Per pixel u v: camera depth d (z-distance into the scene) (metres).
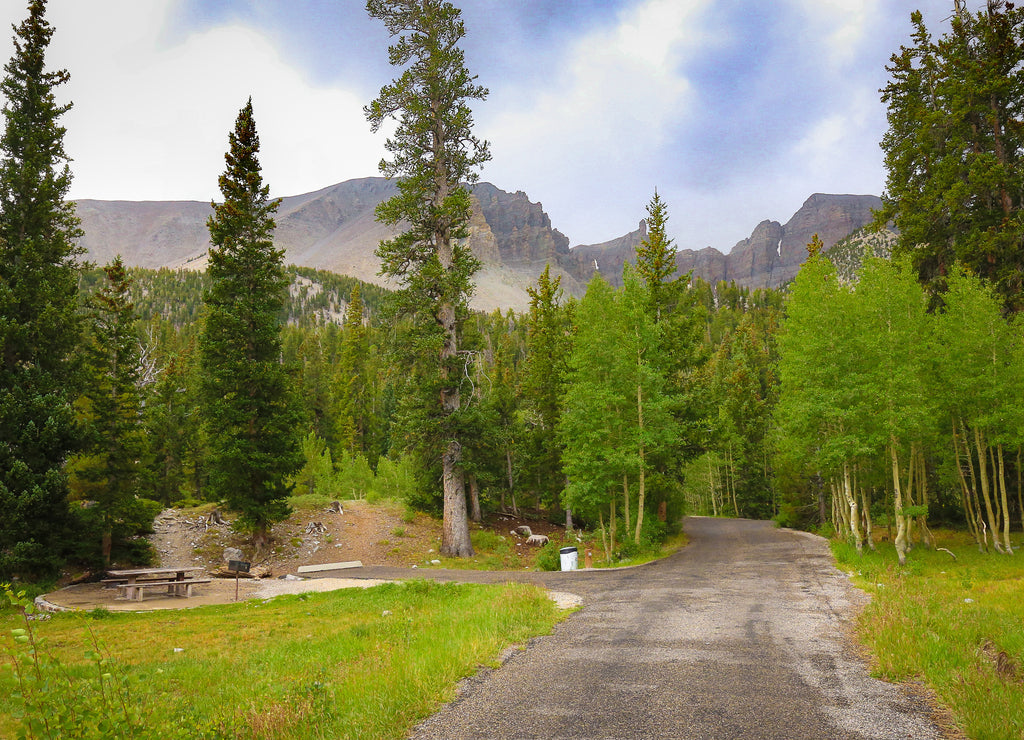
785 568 20.64
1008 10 31.50
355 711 6.52
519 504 46.31
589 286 28.91
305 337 124.19
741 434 65.94
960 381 25.11
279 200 30.27
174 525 31.27
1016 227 28.39
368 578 23.34
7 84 26.00
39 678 4.26
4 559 21.20
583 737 5.97
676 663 8.72
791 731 6.00
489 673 8.45
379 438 74.62
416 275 31.56
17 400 22.55
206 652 11.29
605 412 27.33
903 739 5.75
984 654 8.52
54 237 25.67
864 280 25.89
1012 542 27.80
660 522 34.66
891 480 30.50
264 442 28.39
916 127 35.84
